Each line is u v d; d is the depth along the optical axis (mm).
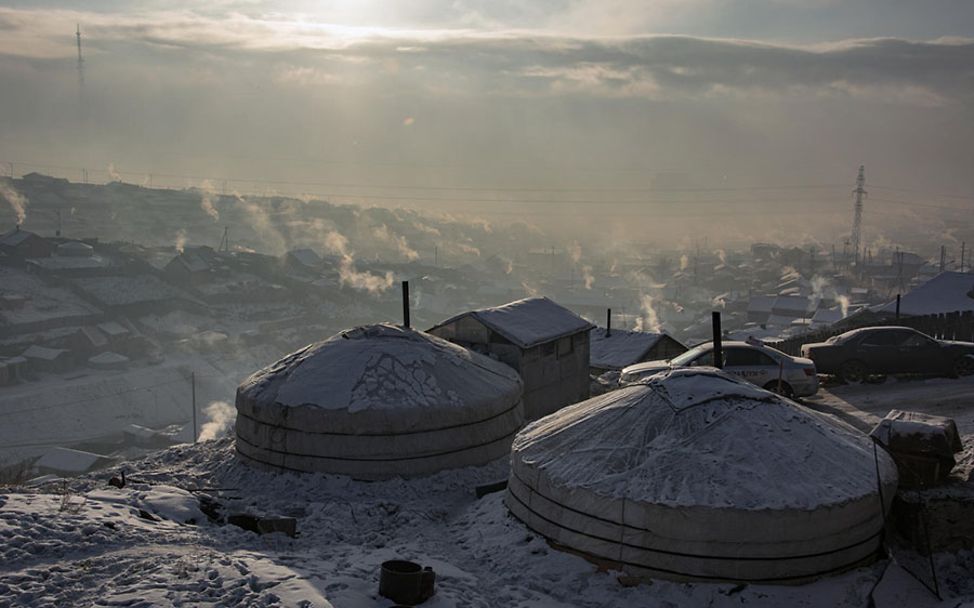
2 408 72000
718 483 10992
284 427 16406
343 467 16062
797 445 11727
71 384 79875
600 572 11227
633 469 11570
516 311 22203
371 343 17594
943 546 11445
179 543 10805
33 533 10266
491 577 11312
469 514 14250
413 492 15766
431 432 16422
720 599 10477
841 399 21047
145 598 8477
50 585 8812
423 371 17125
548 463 12406
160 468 17969
